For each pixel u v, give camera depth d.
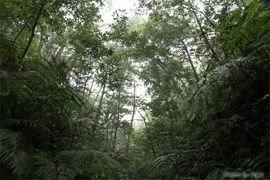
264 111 2.01
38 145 2.41
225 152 2.19
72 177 1.87
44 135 2.44
